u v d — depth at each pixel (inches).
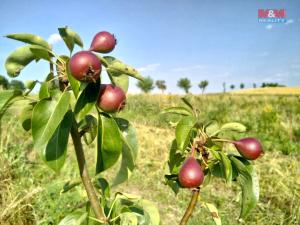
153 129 98.0
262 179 48.7
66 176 41.0
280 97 202.5
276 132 94.9
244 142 14.4
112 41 12.5
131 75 13.0
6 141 44.5
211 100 201.3
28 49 12.5
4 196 33.1
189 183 13.0
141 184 47.4
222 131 15.5
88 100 11.5
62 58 12.2
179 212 38.2
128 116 132.9
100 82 11.6
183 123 13.9
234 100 208.5
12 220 29.5
